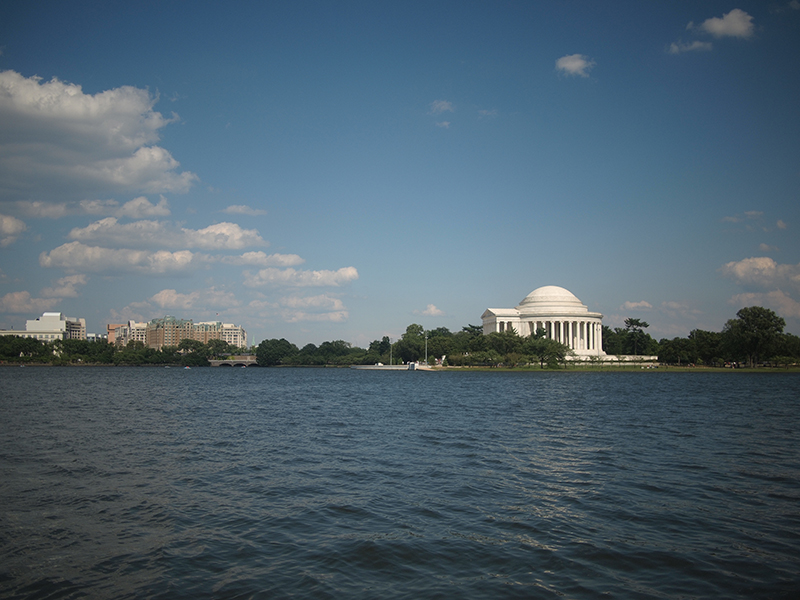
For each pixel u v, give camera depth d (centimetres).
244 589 1966
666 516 2755
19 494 3150
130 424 6225
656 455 4331
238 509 2867
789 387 13150
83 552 2300
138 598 1908
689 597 1905
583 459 4162
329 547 2339
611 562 2191
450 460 4125
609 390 12350
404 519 2702
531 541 2409
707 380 16488
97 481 3453
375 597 1902
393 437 5278
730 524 2642
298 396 11225
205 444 4850
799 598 1894
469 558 2228
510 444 4859
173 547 2352
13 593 1948
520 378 18538
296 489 3262
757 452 4462
